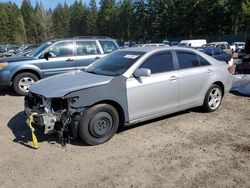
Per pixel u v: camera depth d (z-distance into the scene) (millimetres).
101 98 5086
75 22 112750
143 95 5594
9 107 7914
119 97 5293
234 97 8805
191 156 4730
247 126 6109
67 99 4879
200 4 61031
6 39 90875
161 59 6004
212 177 4098
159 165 4445
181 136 5559
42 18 87125
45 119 4871
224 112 7105
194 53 6684
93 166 4438
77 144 5207
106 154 4820
